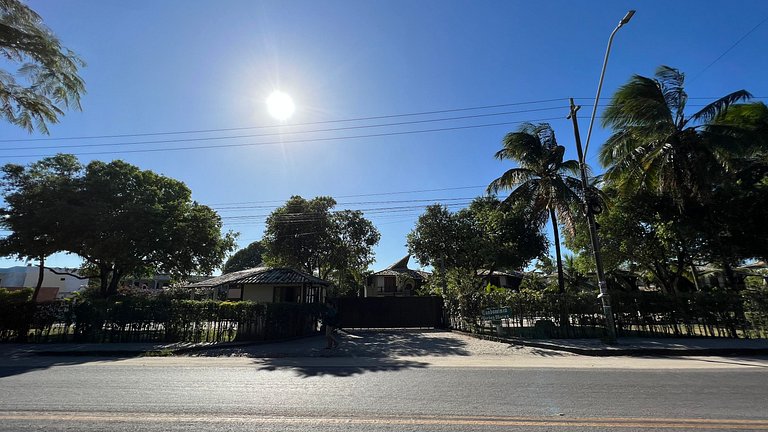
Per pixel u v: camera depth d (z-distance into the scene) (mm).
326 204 35438
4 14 12805
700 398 6641
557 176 21844
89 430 4941
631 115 17312
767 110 17578
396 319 23266
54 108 15109
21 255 19703
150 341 15992
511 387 7574
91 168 21234
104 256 19234
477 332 18219
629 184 18156
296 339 18062
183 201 24953
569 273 34312
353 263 36594
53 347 14398
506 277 45156
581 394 6953
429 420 5375
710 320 15484
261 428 5031
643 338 15422
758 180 17766
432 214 30547
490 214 27656
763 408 5980
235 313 16312
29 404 6227
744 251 18438
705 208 17906
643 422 5270
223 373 9242
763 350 12539
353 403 6305
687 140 16609
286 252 33938
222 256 26797
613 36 13180
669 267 23672
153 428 5027
